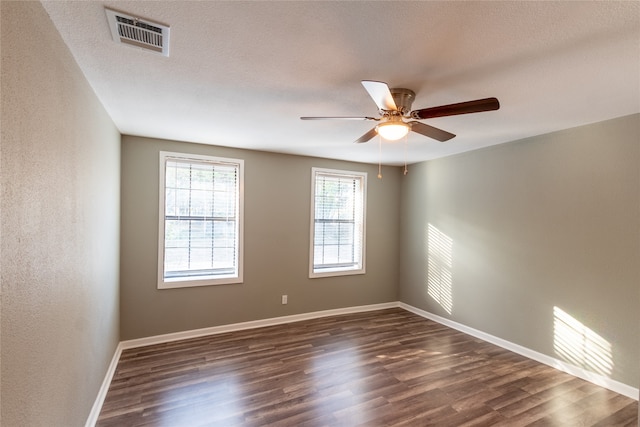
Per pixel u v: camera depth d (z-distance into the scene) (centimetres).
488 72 191
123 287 342
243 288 405
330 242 479
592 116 266
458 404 242
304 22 144
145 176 351
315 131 323
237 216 403
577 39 155
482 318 380
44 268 133
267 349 340
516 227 346
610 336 269
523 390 264
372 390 260
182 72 194
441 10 134
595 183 281
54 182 144
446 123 288
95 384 223
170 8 134
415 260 490
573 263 295
